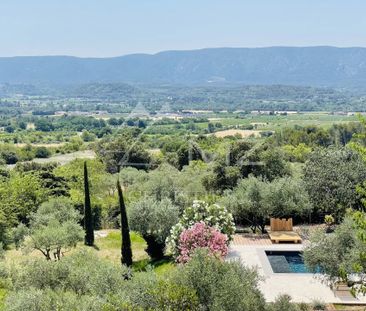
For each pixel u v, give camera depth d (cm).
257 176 4159
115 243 3656
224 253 2483
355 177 3188
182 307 1341
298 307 1781
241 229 3500
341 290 2039
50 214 3997
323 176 3288
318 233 2002
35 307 1483
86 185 3619
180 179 4350
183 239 2508
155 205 3183
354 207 3155
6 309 1533
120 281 1686
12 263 2464
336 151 3497
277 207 3353
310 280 2284
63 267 1838
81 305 1439
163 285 1393
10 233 3750
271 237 3106
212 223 2809
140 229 3102
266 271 2450
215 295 1377
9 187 4853
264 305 1550
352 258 1780
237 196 3484
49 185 5356
